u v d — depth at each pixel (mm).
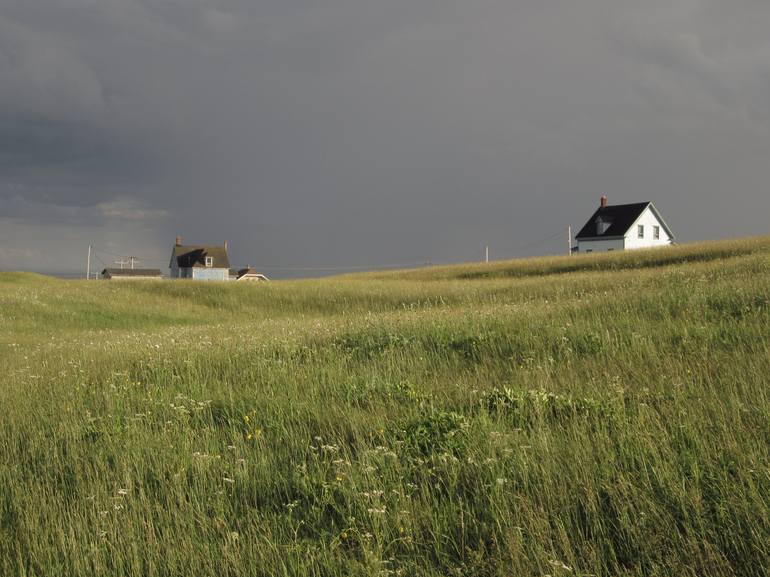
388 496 5098
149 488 5844
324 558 4309
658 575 3789
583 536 4305
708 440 5383
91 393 9555
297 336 14289
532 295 26438
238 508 5375
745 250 40281
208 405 8352
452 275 53812
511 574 3918
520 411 6719
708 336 9258
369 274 63094
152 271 117625
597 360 9008
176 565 4449
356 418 7098
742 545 3891
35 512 5430
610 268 43969
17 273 52531
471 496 5137
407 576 4125
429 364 10078
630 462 5199
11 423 8102
